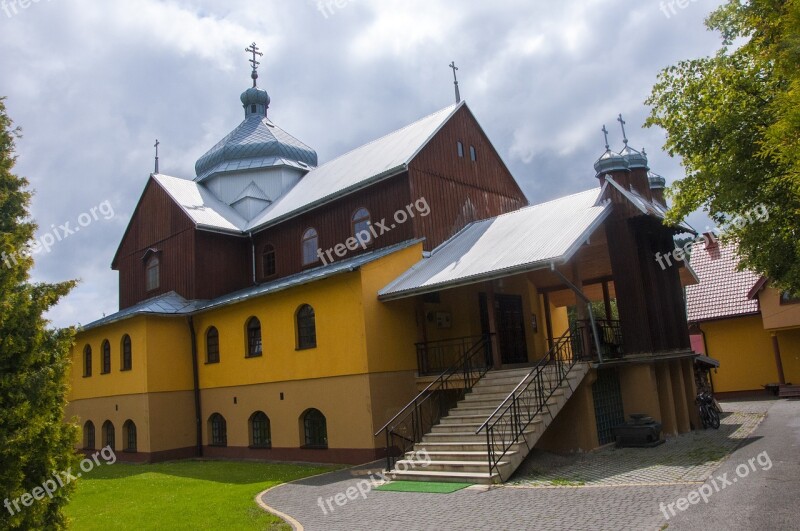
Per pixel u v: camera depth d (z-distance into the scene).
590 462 14.52
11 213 10.27
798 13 8.25
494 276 16.36
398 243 21.66
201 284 26.23
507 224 20.95
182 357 24.56
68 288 10.22
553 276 23.30
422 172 22.23
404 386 18.66
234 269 27.44
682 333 20.73
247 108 34.97
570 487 11.84
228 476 17.50
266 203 30.11
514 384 16.36
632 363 17.44
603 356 17.64
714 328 32.31
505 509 10.52
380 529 10.04
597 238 19.34
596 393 16.92
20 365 9.48
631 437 16.28
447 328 21.03
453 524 9.89
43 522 9.41
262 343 21.47
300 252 25.17
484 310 21.44
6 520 8.73
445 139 23.69
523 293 23.14
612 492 11.01
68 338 10.15
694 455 14.30
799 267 12.16
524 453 13.76
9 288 9.58
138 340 24.16
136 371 24.06
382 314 18.58
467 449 14.37
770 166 12.02
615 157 19.34
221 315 23.50
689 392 20.33
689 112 13.60
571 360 17.23
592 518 9.38
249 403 21.81
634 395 17.72
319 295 19.48
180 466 20.92
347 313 18.55
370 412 17.61
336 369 18.67
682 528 8.43
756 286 29.41
